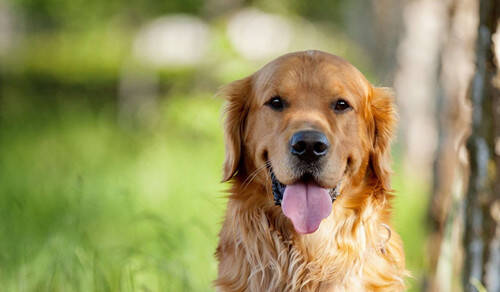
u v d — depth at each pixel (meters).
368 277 5.02
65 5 25.98
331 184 4.69
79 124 20.94
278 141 4.75
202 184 11.34
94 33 27.02
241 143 5.24
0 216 7.30
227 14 20.55
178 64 32.44
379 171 5.15
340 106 4.89
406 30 13.08
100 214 9.23
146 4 25.61
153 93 26.92
